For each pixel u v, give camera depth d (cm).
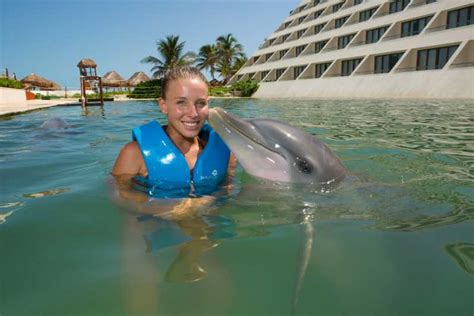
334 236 222
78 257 194
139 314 148
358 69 2872
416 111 1195
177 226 232
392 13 3086
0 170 403
